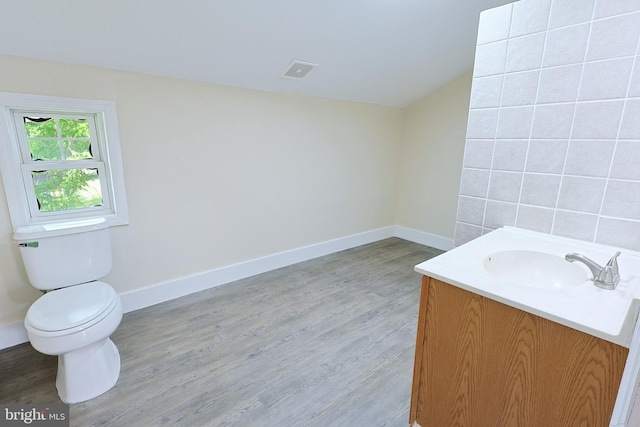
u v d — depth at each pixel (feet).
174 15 5.69
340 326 7.35
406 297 8.74
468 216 5.65
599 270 3.43
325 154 10.91
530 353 3.18
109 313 5.21
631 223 4.15
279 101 9.35
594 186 4.36
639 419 1.55
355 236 12.73
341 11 6.55
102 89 6.55
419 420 4.35
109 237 6.65
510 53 4.79
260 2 5.85
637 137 3.97
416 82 10.83
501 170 5.14
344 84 9.76
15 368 5.79
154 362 6.04
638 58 3.83
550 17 4.37
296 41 7.18
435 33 8.02
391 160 13.20
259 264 10.00
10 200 6.00
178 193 7.97
